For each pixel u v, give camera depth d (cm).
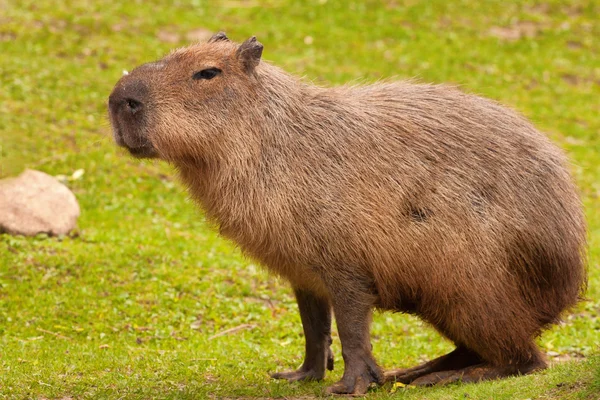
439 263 2220
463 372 2342
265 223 2211
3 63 5966
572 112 6875
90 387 2320
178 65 2231
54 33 6675
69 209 3991
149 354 2777
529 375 2172
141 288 3419
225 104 2216
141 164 5050
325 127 2258
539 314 2320
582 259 2406
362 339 2258
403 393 2220
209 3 7856
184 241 4072
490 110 2384
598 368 1986
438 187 2231
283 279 2380
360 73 6838
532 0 8706
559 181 2331
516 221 2245
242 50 2242
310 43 7312
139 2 7569
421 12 8194
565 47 7988
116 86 2223
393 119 2291
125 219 4356
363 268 2222
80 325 3095
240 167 2216
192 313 3278
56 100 5575
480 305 2233
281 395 2300
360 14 7994
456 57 7444
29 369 2472
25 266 3478
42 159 4816
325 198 2200
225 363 2698
